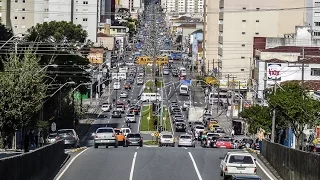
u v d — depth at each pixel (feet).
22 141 289.94
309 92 341.62
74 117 436.76
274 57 552.41
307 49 566.77
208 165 203.21
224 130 464.24
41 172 159.53
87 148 272.31
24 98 249.96
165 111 592.19
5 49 374.43
